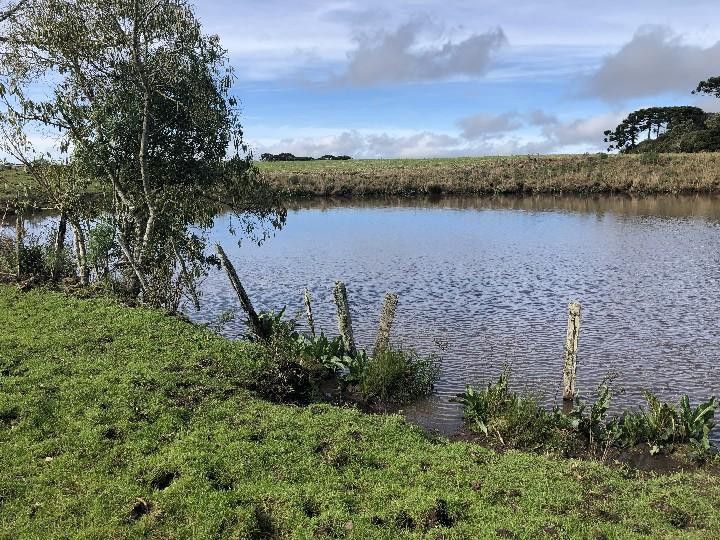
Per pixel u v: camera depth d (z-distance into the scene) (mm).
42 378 10938
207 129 17812
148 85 16922
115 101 17188
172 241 18203
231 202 19766
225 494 7547
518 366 15672
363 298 23844
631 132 136125
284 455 8680
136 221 18453
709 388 14062
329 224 49750
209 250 36906
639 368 15367
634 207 57312
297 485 7887
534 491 7992
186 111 17828
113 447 8727
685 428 10938
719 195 66375
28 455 8484
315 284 26828
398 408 13078
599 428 11305
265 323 15625
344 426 9953
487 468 8750
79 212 18703
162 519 7148
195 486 7695
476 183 75438
